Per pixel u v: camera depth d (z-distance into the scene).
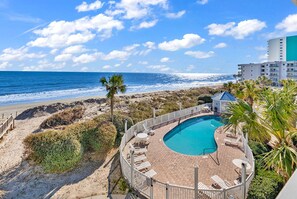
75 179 12.96
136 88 79.44
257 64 84.25
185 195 9.10
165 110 27.27
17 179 12.75
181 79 156.62
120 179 12.34
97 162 14.77
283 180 9.23
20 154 15.43
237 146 15.66
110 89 18.77
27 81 89.31
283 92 8.87
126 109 29.56
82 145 15.09
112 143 15.85
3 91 60.38
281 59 85.25
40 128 21.42
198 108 27.08
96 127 16.16
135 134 17.64
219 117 25.33
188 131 21.03
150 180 9.45
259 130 8.56
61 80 100.69
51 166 13.50
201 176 11.57
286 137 8.23
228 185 10.45
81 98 41.94
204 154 14.94
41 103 35.56
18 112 29.06
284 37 83.69
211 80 153.38
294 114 8.31
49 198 11.30
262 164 11.39
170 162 13.29
